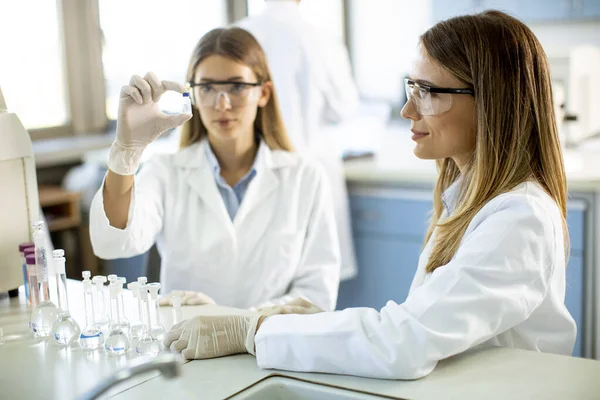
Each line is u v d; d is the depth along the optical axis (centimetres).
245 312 158
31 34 393
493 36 133
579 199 261
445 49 134
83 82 420
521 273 122
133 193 170
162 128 159
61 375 126
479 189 134
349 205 312
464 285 121
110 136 419
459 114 136
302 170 204
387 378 120
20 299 173
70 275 385
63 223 370
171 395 117
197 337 132
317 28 318
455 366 124
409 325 120
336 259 205
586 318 264
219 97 189
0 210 170
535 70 134
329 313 129
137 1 430
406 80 140
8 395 119
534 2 391
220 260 195
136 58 435
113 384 96
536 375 120
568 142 318
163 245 201
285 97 313
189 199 199
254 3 472
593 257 261
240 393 118
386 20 479
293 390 121
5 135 169
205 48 193
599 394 112
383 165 313
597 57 317
